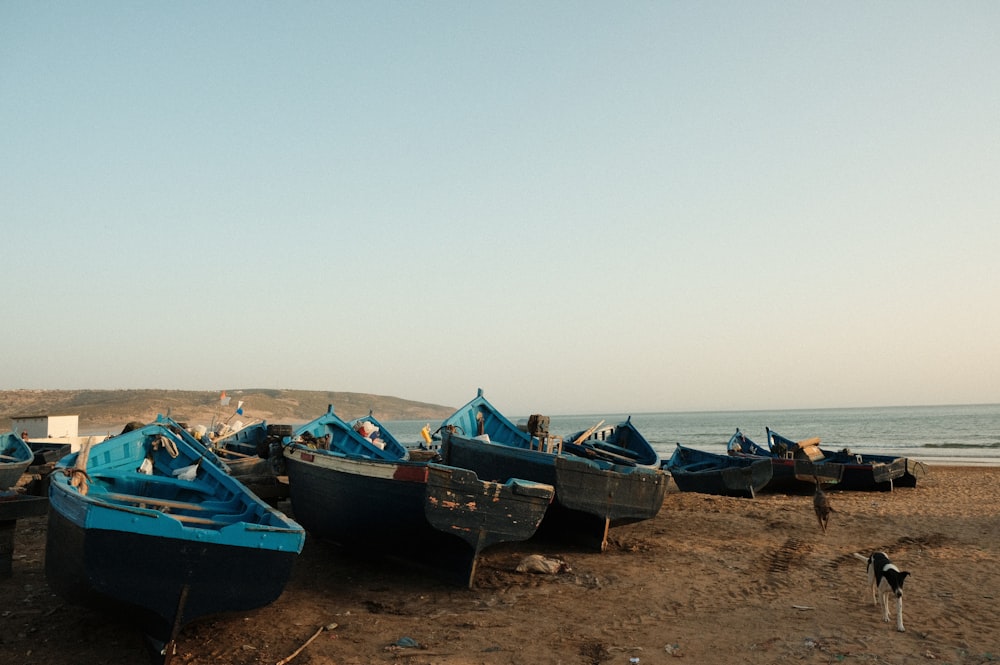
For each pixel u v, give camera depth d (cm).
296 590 977
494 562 1157
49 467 1911
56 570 722
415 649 735
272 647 736
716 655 729
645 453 1892
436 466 920
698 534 1437
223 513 934
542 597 949
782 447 2528
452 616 855
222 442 2045
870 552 1254
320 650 729
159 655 667
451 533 932
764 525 1546
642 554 1236
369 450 1792
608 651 739
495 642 761
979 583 1027
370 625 816
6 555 966
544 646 752
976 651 729
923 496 2141
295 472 1227
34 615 817
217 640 756
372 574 1076
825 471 2203
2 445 2292
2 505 948
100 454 1118
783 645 756
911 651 731
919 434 7606
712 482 2195
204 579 673
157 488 1042
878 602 921
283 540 711
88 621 801
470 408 1786
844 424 11512
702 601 935
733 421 17275
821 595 966
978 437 6725
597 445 1852
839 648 742
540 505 999
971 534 1437
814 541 1362
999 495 2145
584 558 1202
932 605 910
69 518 676
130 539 639
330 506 1095
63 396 15525
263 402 17300
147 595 649
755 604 921
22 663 676
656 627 822
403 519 984
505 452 1298
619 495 1244
